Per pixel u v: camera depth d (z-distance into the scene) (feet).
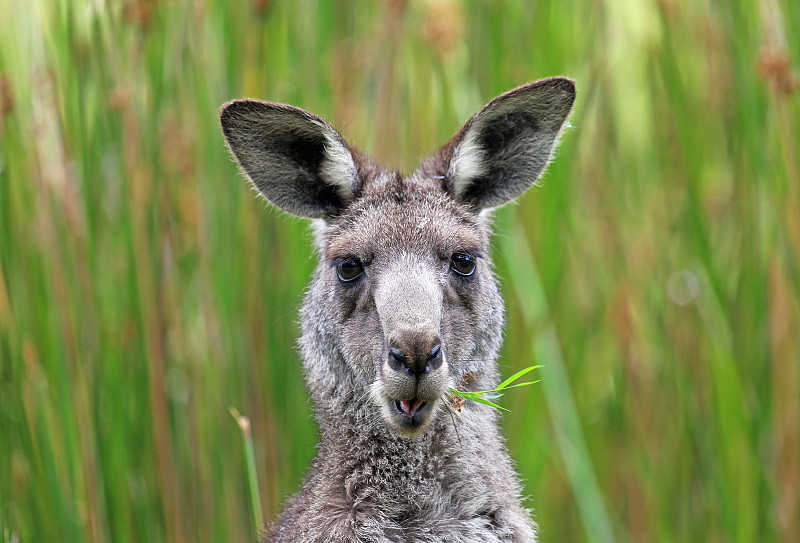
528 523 41.39
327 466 40.16
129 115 48.14
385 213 40.78
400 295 37.11
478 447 40.11
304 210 43.86
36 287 47.01
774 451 53.42
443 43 55.31
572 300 60.34
